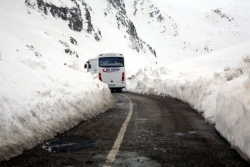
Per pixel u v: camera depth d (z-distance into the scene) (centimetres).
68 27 14900
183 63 5209
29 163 414
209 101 977
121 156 459
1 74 720
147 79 2627
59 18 14875
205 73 3359
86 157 451
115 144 533
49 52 9225
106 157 452
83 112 830
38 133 543
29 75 852
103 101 1155
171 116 907
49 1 14862
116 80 2408
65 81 998
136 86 2758
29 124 536
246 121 475
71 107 771
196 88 1299
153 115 923
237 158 458
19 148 465
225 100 646
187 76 2647
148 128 695
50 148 497
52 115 639
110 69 2405
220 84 1078
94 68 3002
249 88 552
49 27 12706
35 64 1041
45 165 408
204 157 461
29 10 13312
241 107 523
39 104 616
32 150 480
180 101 1533
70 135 602
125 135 612
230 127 551
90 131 648
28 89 698
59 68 1275
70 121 706
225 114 607
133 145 529
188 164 425
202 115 941
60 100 729
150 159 446
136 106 1196
